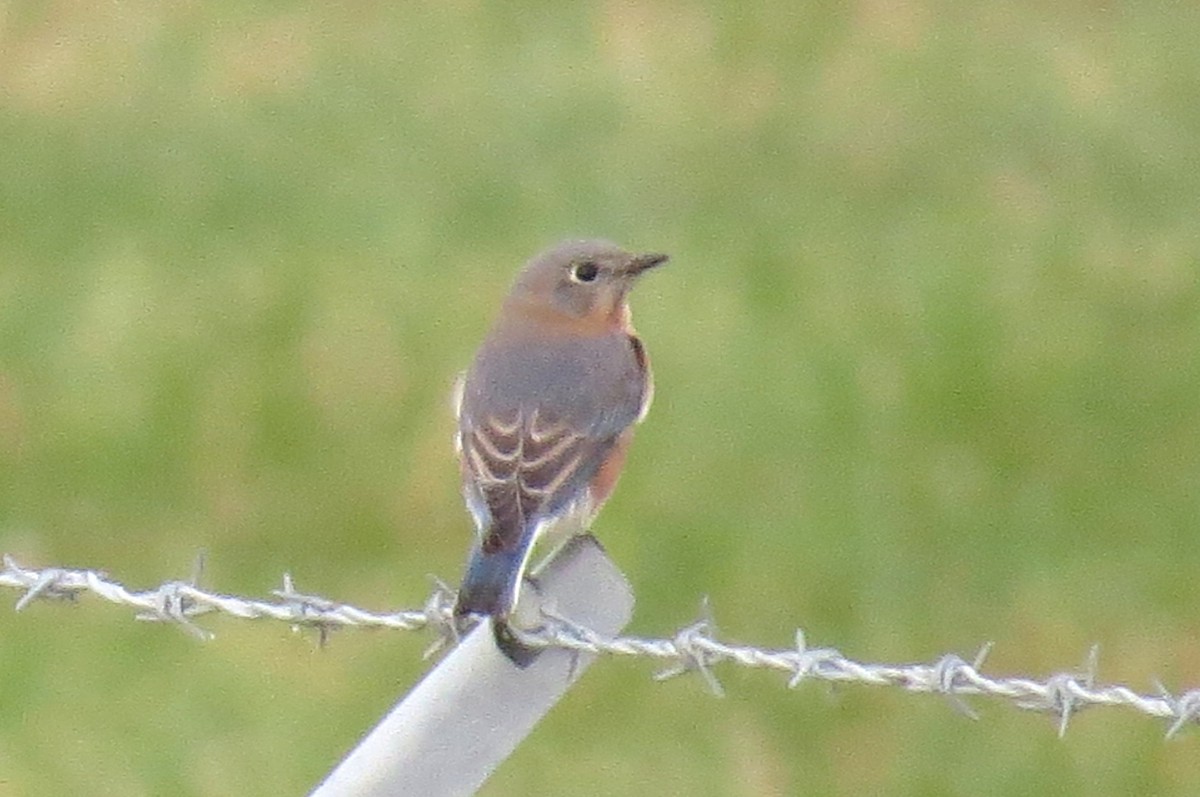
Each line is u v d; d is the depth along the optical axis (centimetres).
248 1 2441
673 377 1655
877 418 1614
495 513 875
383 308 1761
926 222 1955
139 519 1508
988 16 2414
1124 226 1947
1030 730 1288
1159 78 2266
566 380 923
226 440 1586
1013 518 1505
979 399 1647
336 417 1603
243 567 1452
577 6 2439
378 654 1351
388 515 1491
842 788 1243
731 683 1309
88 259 1862
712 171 2069
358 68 2292
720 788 1240
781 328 1736
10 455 1582
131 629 1380
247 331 1725
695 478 1527
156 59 2284
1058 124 2162
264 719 1284
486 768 648
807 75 2277
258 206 1978
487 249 1894
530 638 658
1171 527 1492
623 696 1309
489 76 2284
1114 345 1716
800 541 1462
